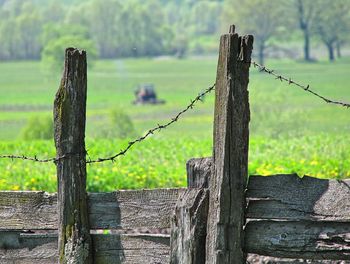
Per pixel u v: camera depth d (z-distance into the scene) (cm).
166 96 19500
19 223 1590
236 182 1411
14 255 1599
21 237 1596
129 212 1522
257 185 1431
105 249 1539
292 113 6353
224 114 1403
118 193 1528
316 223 1409
